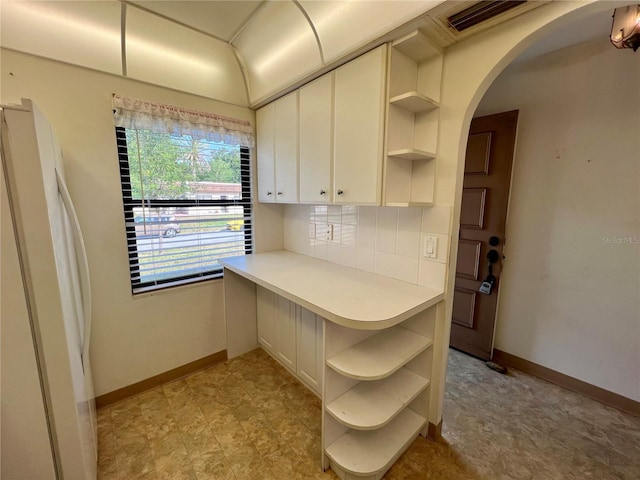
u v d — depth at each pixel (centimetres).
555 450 150
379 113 131
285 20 154
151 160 184
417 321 156
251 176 232
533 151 200
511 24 113
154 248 193
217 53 190
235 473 138
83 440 106
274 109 201
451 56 131
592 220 181
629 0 91
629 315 173
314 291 146
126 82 167
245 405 183
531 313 211
